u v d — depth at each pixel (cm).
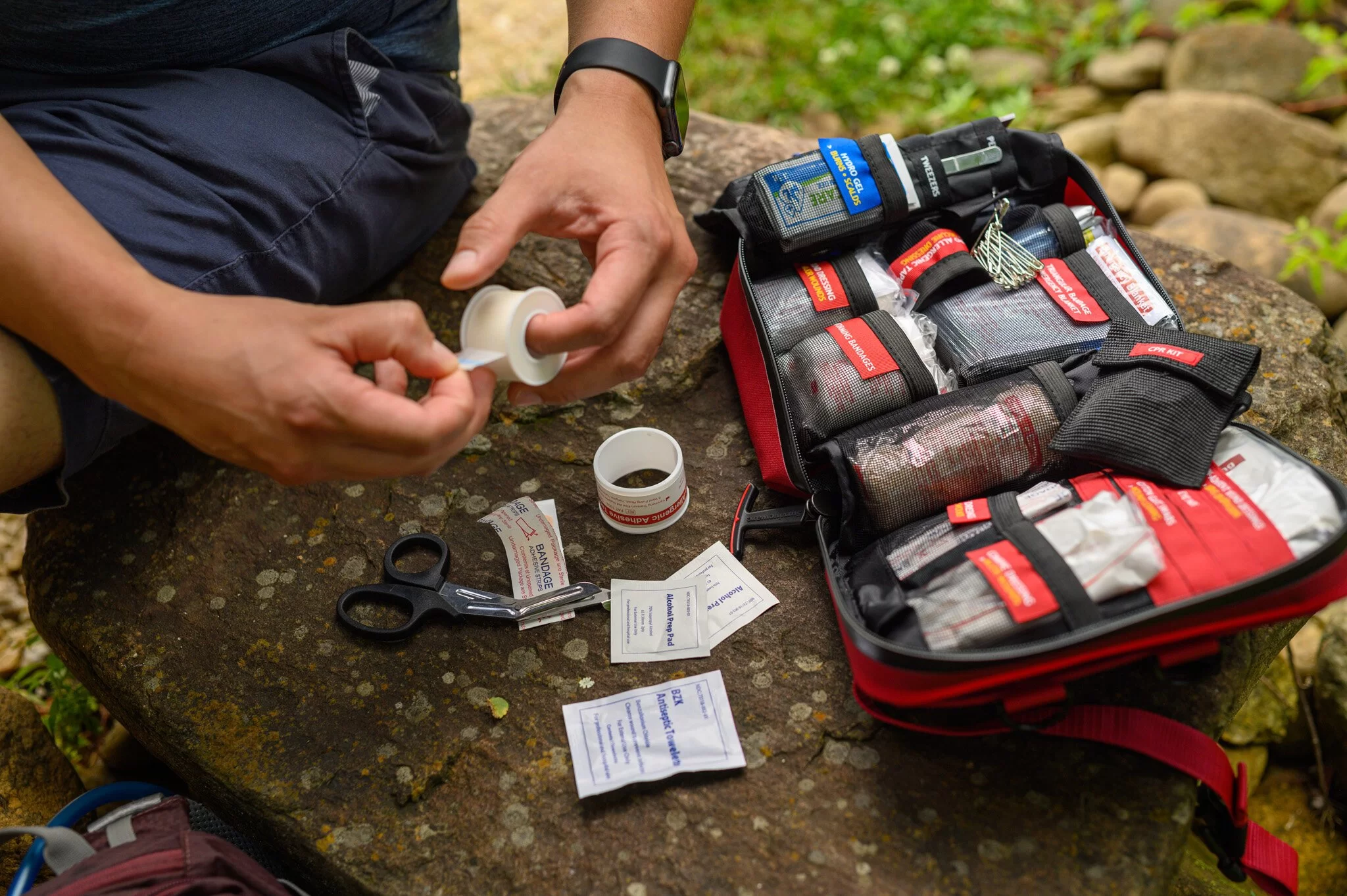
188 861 106
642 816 117
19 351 111
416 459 102
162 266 127
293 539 148
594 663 131
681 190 195
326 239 147
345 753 125
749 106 321
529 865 115
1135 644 108
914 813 114
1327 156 285
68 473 125
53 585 146
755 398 147
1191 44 316
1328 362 161
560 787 120
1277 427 148
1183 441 115
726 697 125
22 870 108
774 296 149
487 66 349
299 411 95
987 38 350
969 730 116
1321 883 169
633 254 112
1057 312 137
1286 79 310
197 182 131
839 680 126
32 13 126
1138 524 110
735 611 134
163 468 156
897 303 147
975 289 143
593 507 149
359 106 147
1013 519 114
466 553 145
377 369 112
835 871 111
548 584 138
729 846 114
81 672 145
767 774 119
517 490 152
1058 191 158
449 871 116
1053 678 111
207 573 145
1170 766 114
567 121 122
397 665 133
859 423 131
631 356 119
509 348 106
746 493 141
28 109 130
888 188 149
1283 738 181
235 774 125
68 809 125
